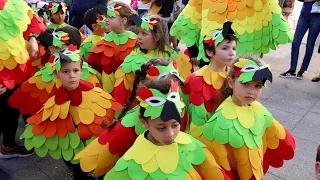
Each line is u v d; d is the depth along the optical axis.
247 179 1.90
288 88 4.48
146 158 1.60
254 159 1.90
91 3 4.25
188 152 1.66
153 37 2.61
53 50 2.57
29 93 2.54
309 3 4.45
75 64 2.15
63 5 3.56
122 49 2.98
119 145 1.88
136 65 2.60
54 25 3.56
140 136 1.69
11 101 2.52
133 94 1.98
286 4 6.60
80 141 2.18
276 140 2.06
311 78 4.83
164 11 4.39
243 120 1.90
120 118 2.00
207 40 2.25
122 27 3.01
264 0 3.08
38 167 2.81
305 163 2.89
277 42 3.12
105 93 2.36
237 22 3.05
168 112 1.45
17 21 2.40
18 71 2.40
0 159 2.89
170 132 1.52
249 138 1.89
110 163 1.90
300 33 4.62
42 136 2.21
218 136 1.87
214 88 2.21
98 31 3.29
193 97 2.19
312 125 3.54
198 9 3.29
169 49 2.85
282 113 3.79
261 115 1.98
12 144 2.88
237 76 1.85
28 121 2.27
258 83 1.82
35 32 2.61
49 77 2.51
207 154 1.73
